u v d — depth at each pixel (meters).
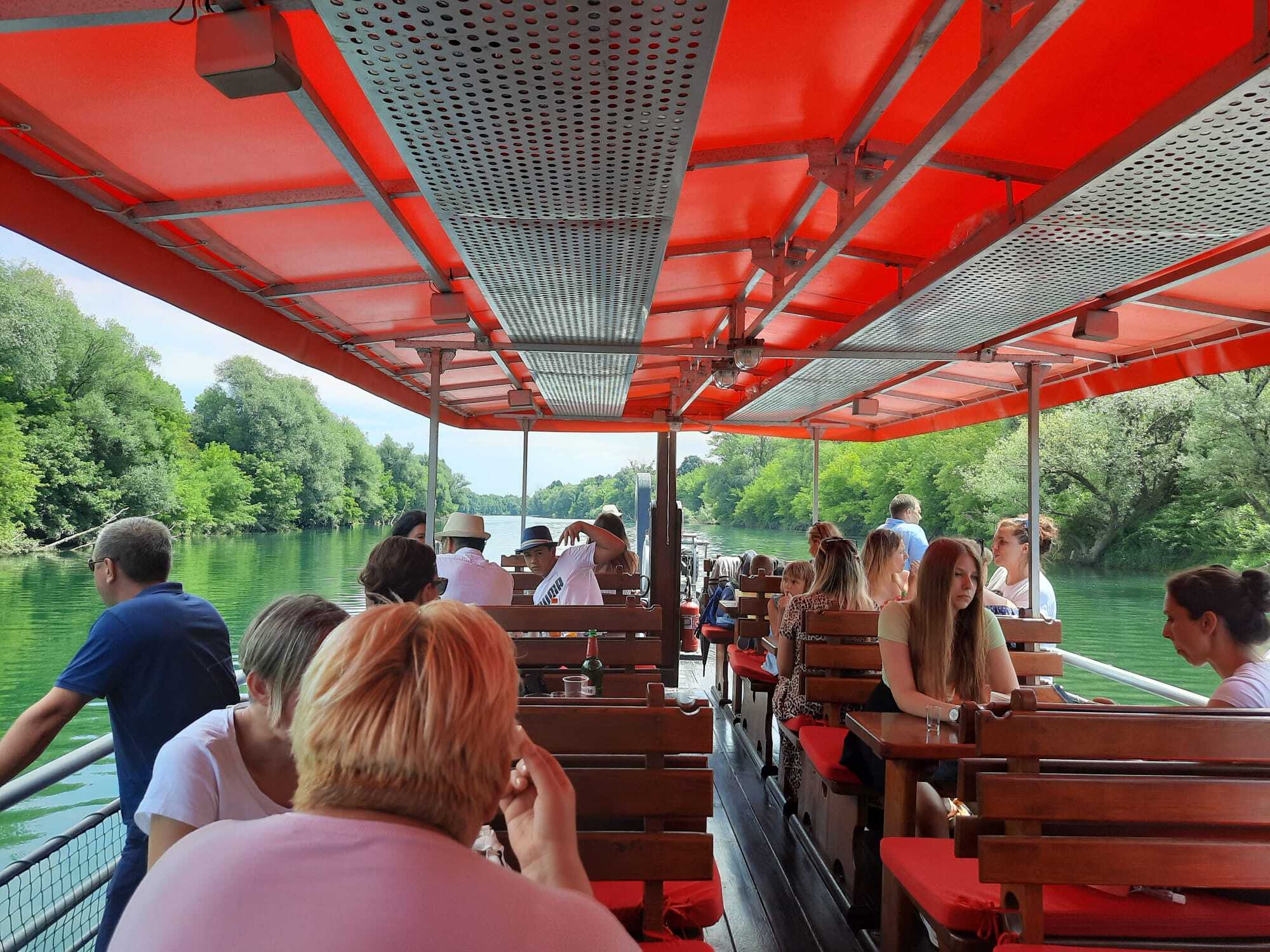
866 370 6.93
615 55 2.14
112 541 2.74
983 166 3.65
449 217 3.41
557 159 2.81
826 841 4.08
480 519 5.18
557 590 6.32
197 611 2.74
